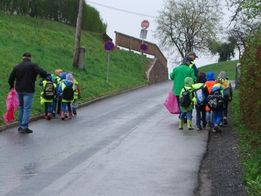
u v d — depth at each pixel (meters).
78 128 16.20
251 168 10.40
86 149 12.88
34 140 14.10
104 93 26.20
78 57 29.66
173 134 14.96
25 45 29.98
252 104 12.57
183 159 11.81
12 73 15.59
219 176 10.32
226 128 15.57
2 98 18.61
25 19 39.16
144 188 9.50
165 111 20.09
